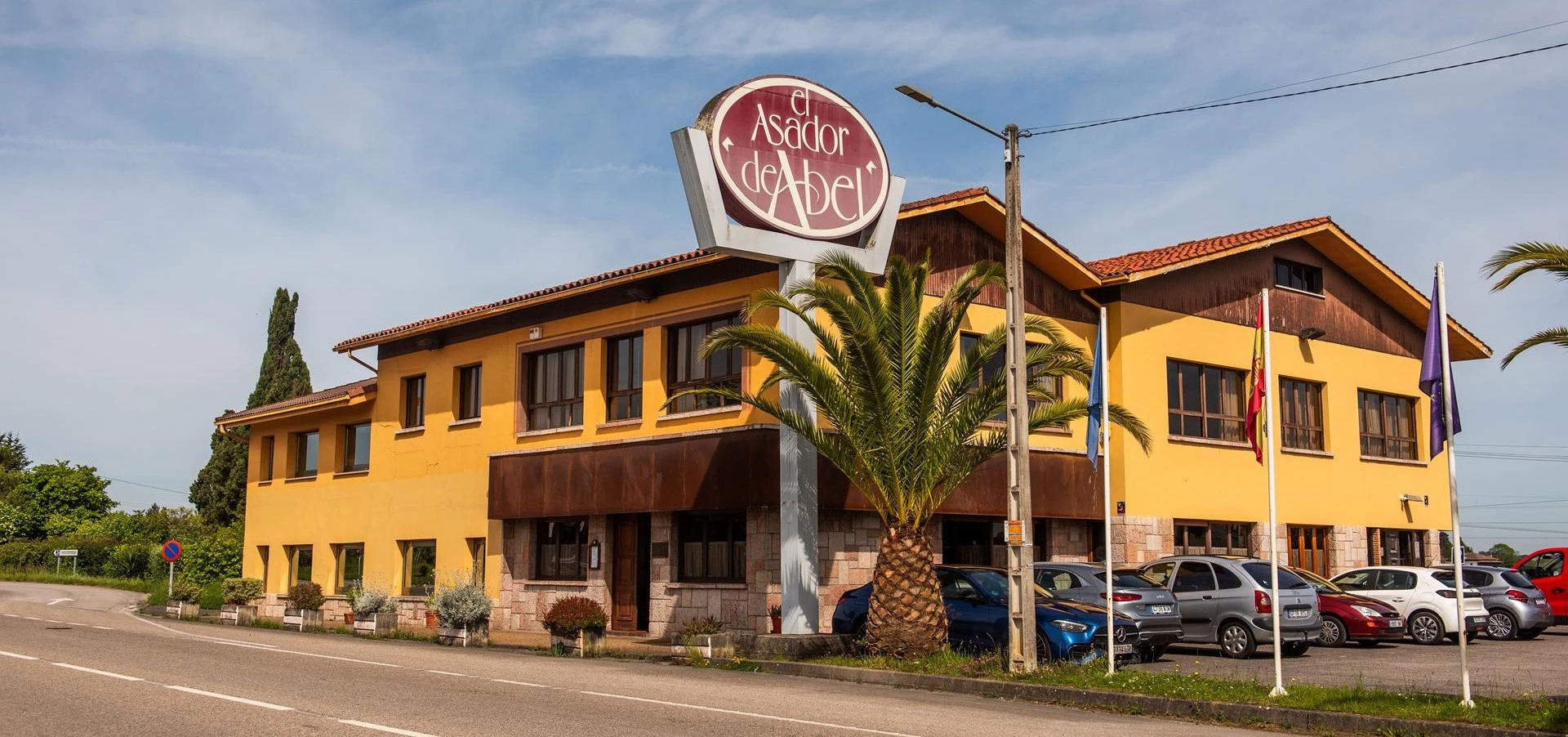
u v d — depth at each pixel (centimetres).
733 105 2153
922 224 2473
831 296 1883
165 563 5325
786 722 1230
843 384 1977
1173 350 2827
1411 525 3306
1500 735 1200
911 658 1848
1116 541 2680
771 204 2169
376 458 3253
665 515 2503
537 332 2806
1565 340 1414
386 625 2706
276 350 5844
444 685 1523
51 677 1492
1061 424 1980
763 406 2017
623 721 1214
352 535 3300
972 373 1961
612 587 2625
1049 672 1667
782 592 2145
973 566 2077
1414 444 3406
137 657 1800
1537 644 2423
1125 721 1366
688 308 2488
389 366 3253
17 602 4034
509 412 2856
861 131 2309
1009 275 1812
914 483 1909
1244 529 2941
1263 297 1541
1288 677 1764
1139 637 1930
